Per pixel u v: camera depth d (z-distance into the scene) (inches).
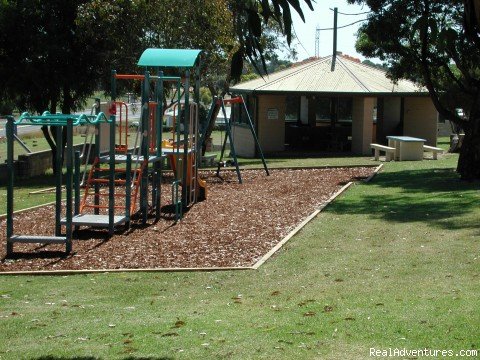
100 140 592.7
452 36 205.8
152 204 647.8
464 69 787.4
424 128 1363.2
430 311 293.4
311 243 475.5
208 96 2122.3
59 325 307.0
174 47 999.6
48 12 1015.6
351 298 328.2
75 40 1022.4
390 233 495.2
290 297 339.9
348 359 238.4
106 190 794.8
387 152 1145.4
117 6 977.5
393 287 345.7
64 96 1075.9
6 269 433.1
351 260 416.2
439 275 365.4
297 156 1289.4
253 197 736.3
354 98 1323.8
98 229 557.3
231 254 456.4
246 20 178.5
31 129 2273.6
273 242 488.4
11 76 1018.7
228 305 331.9
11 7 1002.7
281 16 177.3
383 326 274.5
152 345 267.4
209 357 249.0
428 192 705.6
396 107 1387.8
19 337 290.0
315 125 1398.9
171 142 711.7
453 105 967.6
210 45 1002.1
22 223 595.5
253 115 1333.7
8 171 472.4
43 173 1124.5
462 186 735.7
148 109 580.4
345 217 576.7
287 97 1409.9
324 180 877.8
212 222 585.9
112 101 614.9
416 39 828.0
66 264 442.9
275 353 248.7
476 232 478.9
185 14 992.2
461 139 1279.5
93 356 257.9
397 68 895.1
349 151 1357.0
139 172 580.4
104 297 360.2
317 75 1349.7
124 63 1005.8
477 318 278.7
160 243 499.5
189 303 341.4
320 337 265.1
